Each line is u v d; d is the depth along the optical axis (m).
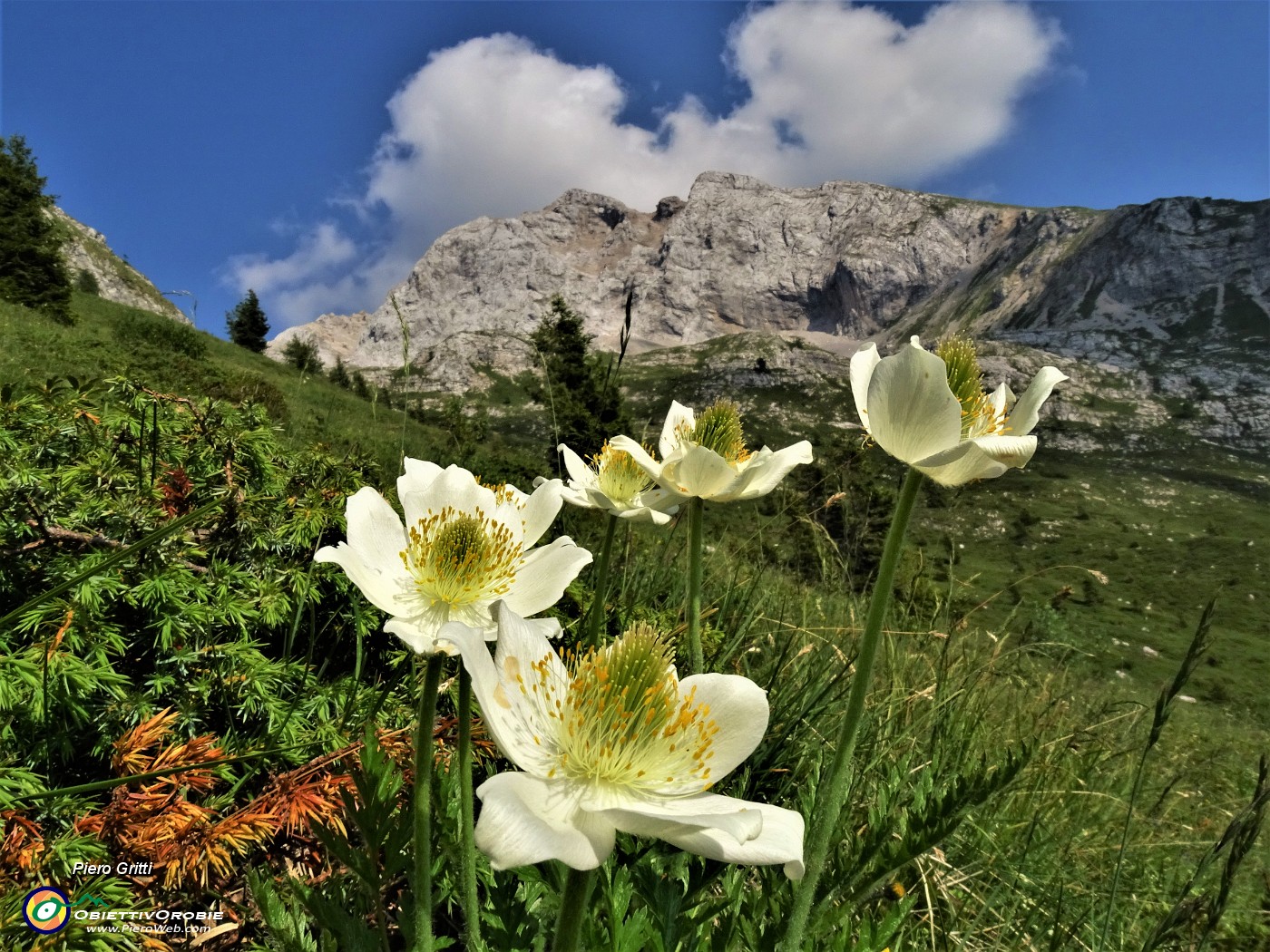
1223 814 5.03
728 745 1.33
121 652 2.29
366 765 1.48
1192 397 141.38
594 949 1.55
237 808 2.22
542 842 0.99
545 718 1.28
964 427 2.03
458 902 1.90
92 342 17.80
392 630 1.29
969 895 2.81
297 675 2.59
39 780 1.97
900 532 1.63
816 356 169.12
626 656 1.30
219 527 2.74
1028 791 3.48
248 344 52.66
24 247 28.09
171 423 3.24
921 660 4.44
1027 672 5.34
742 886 1.92
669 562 4.78
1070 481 111.38
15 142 28.59
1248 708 25.20
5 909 1.59
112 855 1.93
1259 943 3.37
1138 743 5.32
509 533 1.68
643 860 1.81
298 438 8.73
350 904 1.89
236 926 2.04
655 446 3.56
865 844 1.67
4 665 2.02
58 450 2.84
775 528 5.08
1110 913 2.44
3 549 2.25
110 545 2.43
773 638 3.94
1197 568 73.25
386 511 1.69
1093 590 47.41
